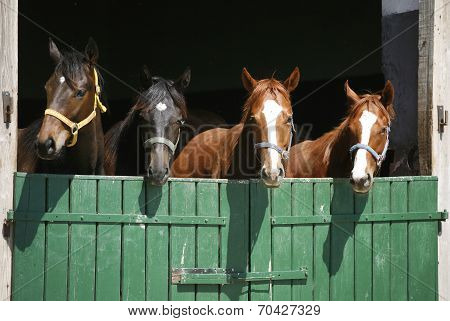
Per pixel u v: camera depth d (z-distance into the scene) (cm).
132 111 711
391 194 647
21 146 692
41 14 1366
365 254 638
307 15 1274
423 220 657
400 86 778
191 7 1425
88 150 653
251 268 606
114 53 1508
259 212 610
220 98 1387
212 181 603
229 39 1378
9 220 568
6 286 568
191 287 596
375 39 1177
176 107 638
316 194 625
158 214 592
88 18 1461
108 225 583
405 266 650
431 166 668
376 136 626
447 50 677
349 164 676
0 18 568
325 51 1249
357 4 1204
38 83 1369
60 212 576
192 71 1430
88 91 618
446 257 669
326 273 625
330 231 629
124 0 1496
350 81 1212
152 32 1473
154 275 590
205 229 600
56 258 575
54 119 590
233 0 1374
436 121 669
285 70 1303
